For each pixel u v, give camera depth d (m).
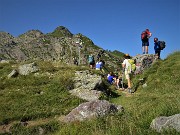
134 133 11.41
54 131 16.25
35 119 18.56
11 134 16.39
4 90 24.53
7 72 28.75
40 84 25.64
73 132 14.04
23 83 25.84
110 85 27.12
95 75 26.53
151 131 11.14
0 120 17.97
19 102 21.53
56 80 25.45
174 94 16.61
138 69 31.88
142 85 25.69
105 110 16.50
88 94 22.84
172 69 25.06
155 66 28.06
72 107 20.36
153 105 15.40
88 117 16.16
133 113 14.75
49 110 19.84
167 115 12.61
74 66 29.69
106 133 12.27
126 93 24.94
